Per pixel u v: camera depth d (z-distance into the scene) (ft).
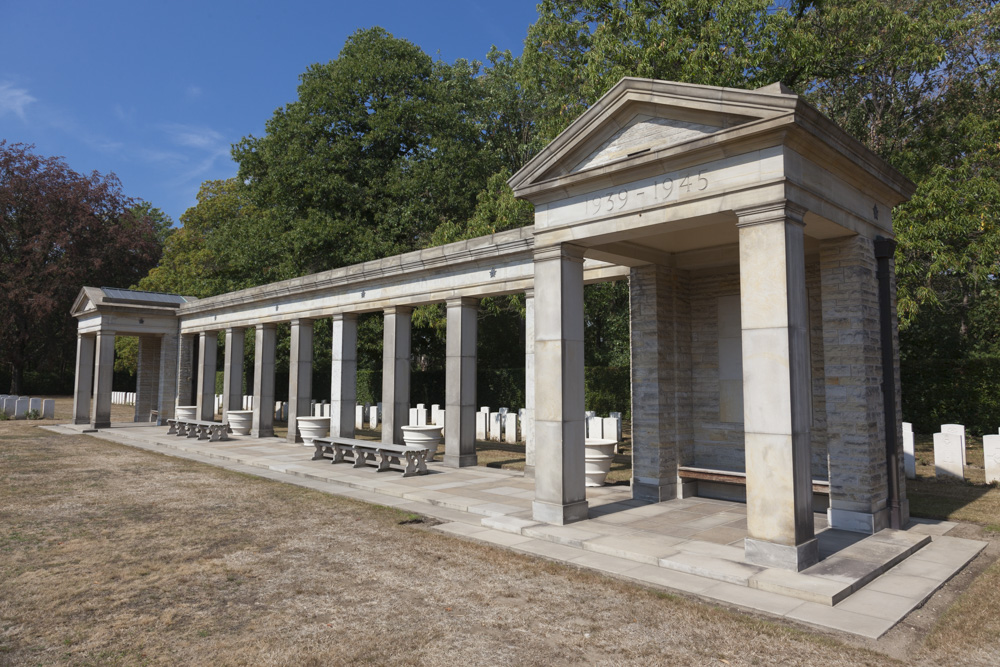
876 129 73.56
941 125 67.97
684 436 41.88
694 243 38.73
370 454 57.77
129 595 23.98
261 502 41.32
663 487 40.22
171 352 102.47
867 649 19.12
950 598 23.79
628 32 68.44
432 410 82.23
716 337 41.91
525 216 76.64
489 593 24.02
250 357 129.59
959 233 56.85
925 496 42.16
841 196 31.55
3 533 33.24
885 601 22.88
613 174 32.22
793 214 26.91
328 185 105.40
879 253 35.19
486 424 79.00
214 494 44.06
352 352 73.97
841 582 23.93
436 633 20.29
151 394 108.37
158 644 19.54
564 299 34.99
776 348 26.12
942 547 30.58
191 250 153.07
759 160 27.22
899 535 31.91
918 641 19.74
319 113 111.45
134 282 189.47
